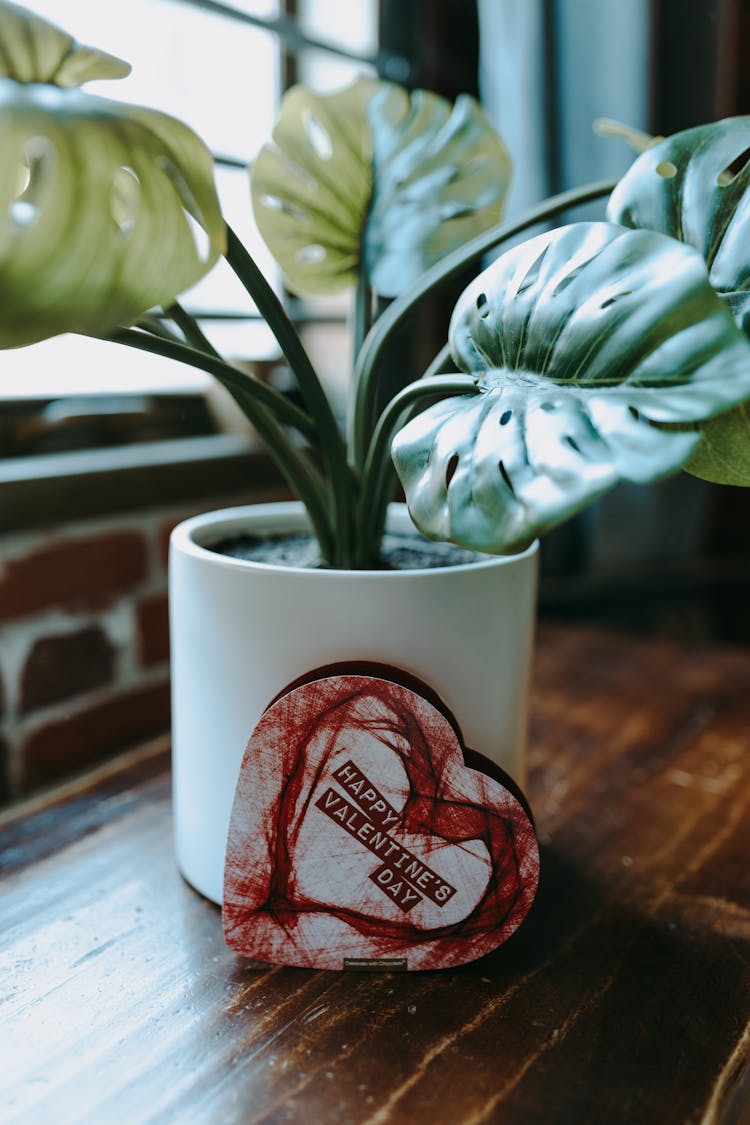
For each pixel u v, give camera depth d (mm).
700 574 1479
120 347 997
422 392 598
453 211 744
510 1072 546
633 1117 522
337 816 606
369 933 616
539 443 496
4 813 779
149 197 469
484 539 495
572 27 1166
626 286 513
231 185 1050
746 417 560
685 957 635
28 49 505
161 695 966
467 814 607
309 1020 577
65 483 853
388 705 594
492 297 561
